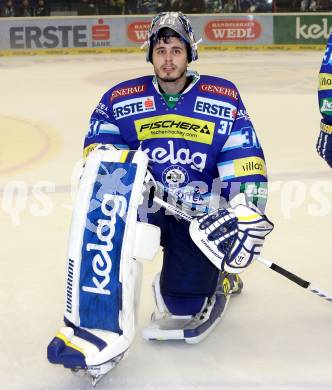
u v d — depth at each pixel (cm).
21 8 2048
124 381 330
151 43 353
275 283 448
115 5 2077
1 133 966
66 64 1808
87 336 316
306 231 552
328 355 355
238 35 2102
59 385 328
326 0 2089
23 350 362
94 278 317
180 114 362
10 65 1792
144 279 456
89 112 1127
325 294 344
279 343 368
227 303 403
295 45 2103
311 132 954
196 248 361
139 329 385
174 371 340
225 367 344
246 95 1265
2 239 537
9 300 425
